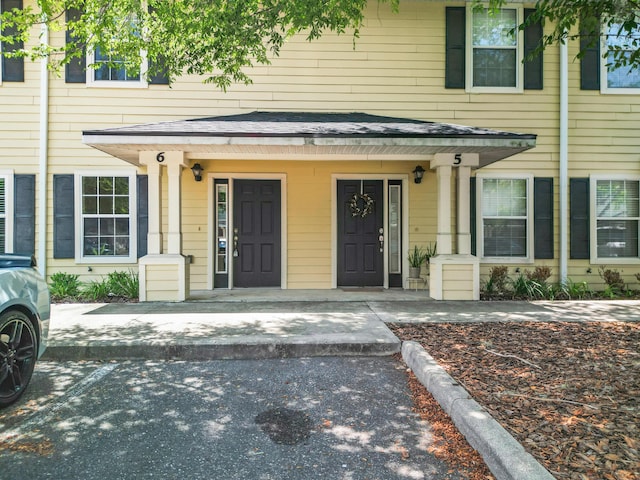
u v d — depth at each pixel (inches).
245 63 235.8
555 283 318.3
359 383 143.0
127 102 312.8
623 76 328.8
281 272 324.2
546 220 325.4
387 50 324.2
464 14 324.2
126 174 313.0
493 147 247.4
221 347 171.5
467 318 221.6
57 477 89.0
